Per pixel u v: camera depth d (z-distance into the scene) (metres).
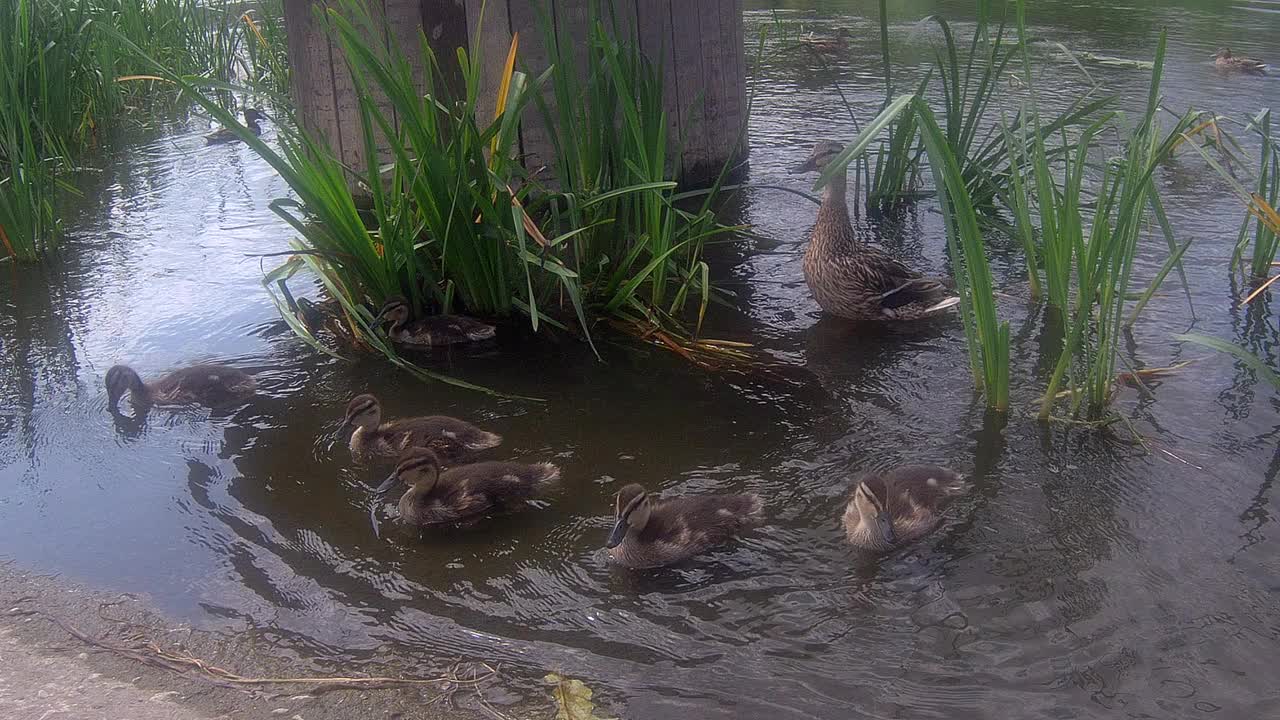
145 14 6.23
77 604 2.71
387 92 3.40
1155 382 3.31
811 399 3.31
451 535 2.90
